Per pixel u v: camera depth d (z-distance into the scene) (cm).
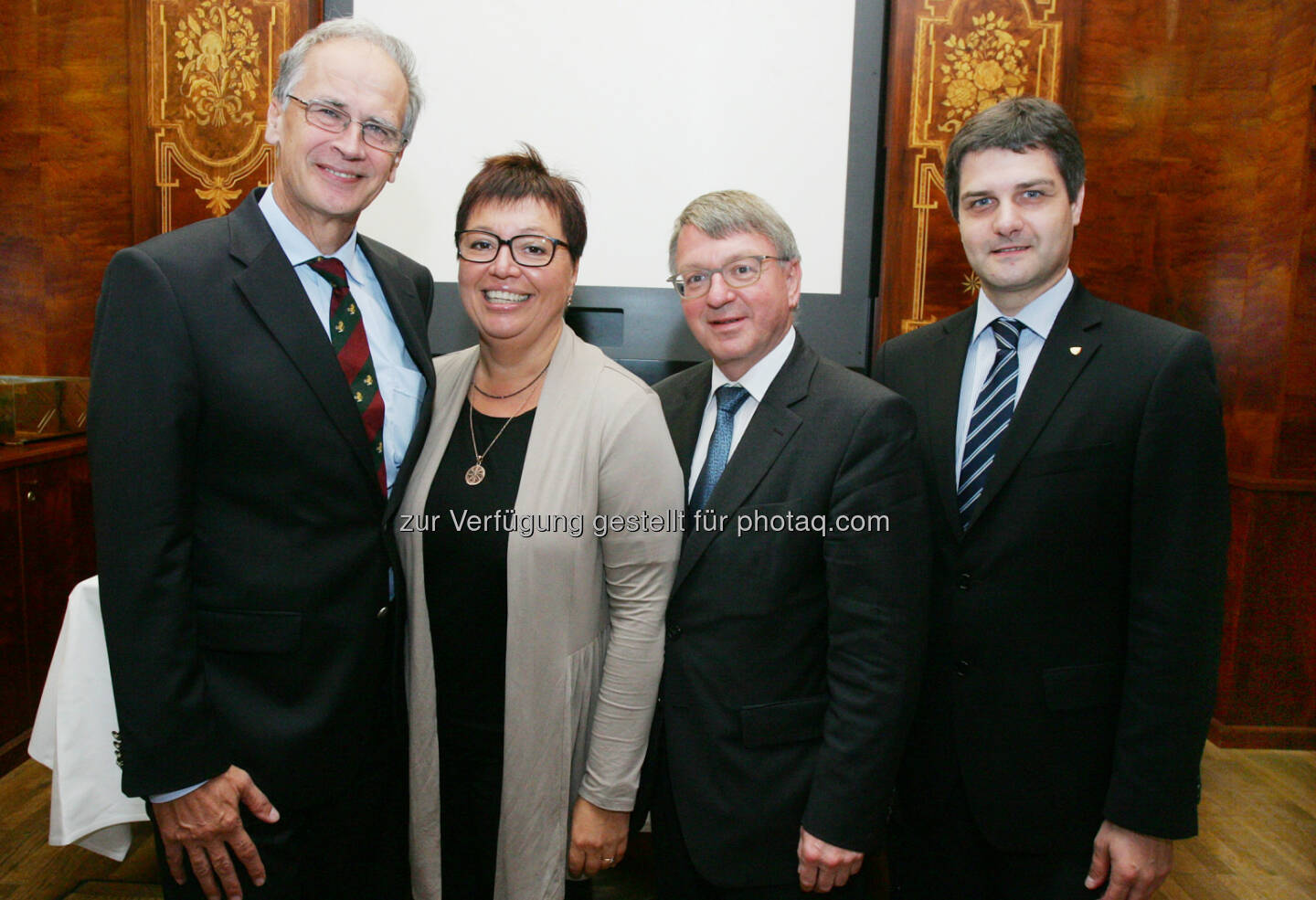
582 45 247
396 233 252
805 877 114
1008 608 120
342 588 116
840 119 250
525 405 128
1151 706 112
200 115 254
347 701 118
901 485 113
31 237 272
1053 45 247
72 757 147
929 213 249
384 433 125
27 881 188
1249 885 195
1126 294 272
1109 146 267
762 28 247
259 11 249
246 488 111
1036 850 120
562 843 123
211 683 111
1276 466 256
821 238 254
